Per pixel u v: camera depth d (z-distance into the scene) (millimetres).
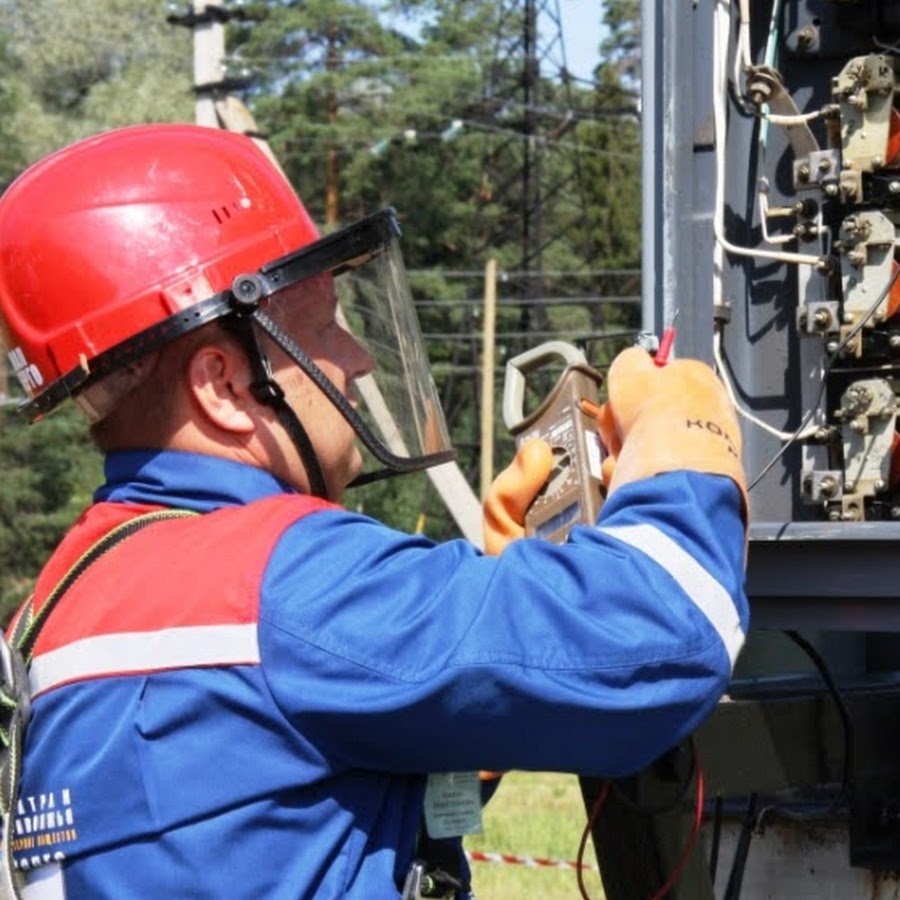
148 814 2297
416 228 50375
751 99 3789
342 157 50031
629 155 53469
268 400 2502
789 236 3826
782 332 3918
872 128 3691
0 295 2600
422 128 50219
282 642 2285
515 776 16328
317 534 2371
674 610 2254
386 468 2701
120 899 2303
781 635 4602
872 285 3686
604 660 2234
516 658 2242
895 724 4254
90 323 2490
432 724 2262
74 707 2365
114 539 2469
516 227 51812
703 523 2314
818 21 3945
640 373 2520
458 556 2357
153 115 42438
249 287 2473
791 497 3900
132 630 2350
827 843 4422
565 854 11875
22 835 2391
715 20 3805
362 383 2721
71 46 45219
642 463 2385
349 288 2709
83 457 39625
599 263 52875
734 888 4125
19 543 38906
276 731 2289
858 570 3404
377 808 2354
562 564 2295
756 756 3799
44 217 2547
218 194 2535
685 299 3830
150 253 2490
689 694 2262
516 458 3016
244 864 2279
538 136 47562
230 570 2338
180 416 2500
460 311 47875
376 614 2291
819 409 3777
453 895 2479
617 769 2342
